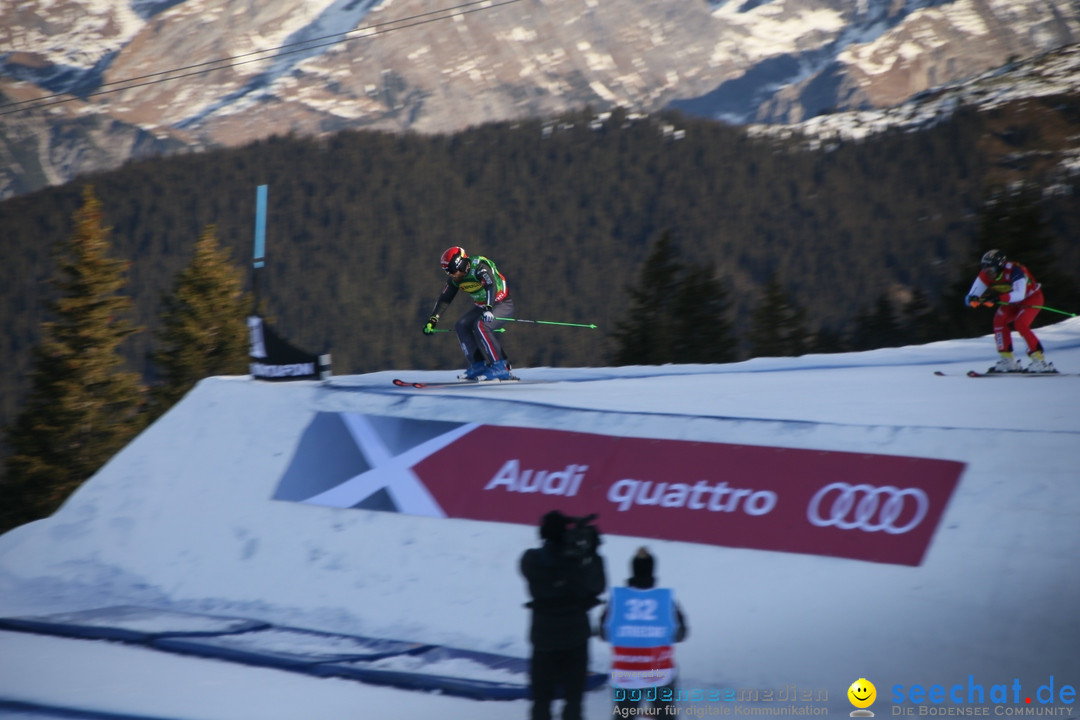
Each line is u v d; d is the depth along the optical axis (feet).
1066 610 78.18
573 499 109.81
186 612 114.21
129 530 129.08
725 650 87.15
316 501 122.93
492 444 120.16
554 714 78.43
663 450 110.22
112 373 529.04
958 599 83.10
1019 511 87.92
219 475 131.95
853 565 90.48
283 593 112.57
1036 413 108.58
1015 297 140.87
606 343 614.34
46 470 489.67
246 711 81.00
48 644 102.89
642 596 70.18
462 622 100.94
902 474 96.12
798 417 113.09
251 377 154.10
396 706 82.23
